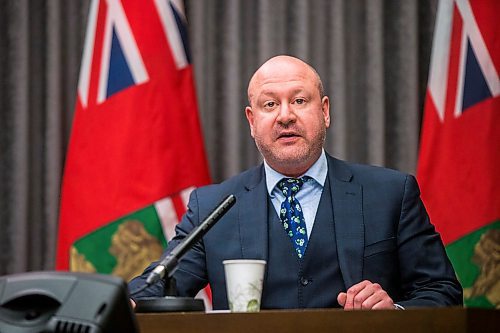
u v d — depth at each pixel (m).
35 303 2.67
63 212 7.27
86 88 7.36
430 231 5.16
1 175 8.05
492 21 7.35
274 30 8.29
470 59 7.33
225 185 5.40
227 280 3.84
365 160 8.27
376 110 8.20
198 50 8.21
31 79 8.22
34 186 8.18
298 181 5.25
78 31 8.27
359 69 8.36
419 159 7.34
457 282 4.98
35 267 8.10
